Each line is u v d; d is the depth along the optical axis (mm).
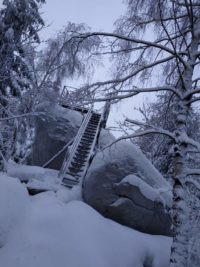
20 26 15844
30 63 13102
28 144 20344
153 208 9516
